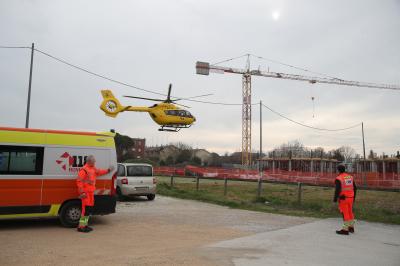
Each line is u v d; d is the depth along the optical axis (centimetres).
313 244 795
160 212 1259
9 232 855
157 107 2877
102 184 994
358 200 1856
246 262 630
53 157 942
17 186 897
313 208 1412
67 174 952
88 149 989
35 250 677
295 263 637
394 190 2891
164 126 2912
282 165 5878
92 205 896
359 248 773
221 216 1194
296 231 944
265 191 2409
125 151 8262
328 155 7481
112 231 890
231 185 3000
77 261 607
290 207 1464
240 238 837
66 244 734
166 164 8531
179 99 2884
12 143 904
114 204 1004
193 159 9762
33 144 927
